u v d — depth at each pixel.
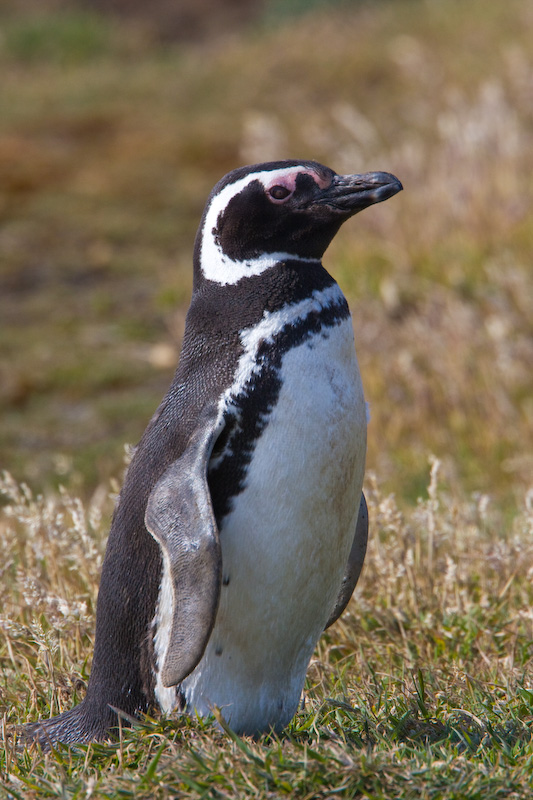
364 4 83.44
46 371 34.22
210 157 54.41
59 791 9.57
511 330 29.12
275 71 66.19
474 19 68.38
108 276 42.25
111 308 39.22
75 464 28.36
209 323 11.84
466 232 34.47
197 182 51.50
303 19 82.75
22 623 15.29
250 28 95.12
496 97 41.38
